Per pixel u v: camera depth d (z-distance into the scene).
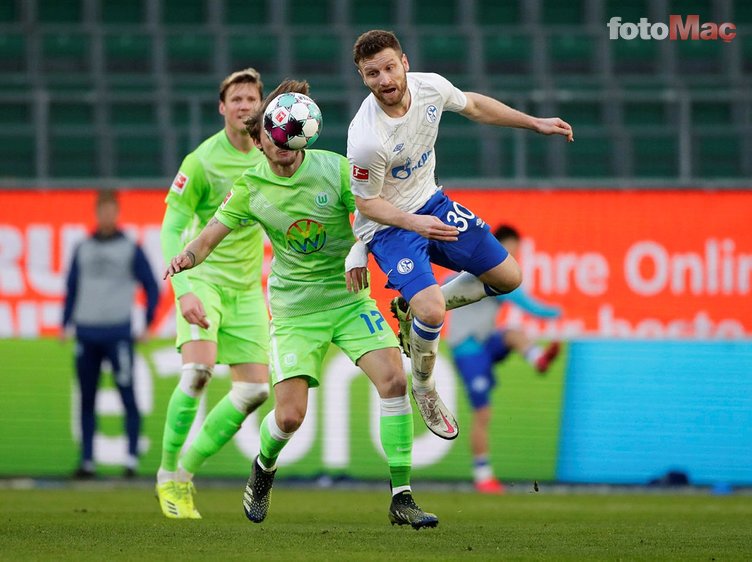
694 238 43.72
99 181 44.47
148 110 52.97
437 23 57.97
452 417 21.39
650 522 25.45
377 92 18.78
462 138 51.78
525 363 42.84
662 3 56.91
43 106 48.56
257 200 20.64
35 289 42.66
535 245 43.31
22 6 56.91
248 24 57.78
